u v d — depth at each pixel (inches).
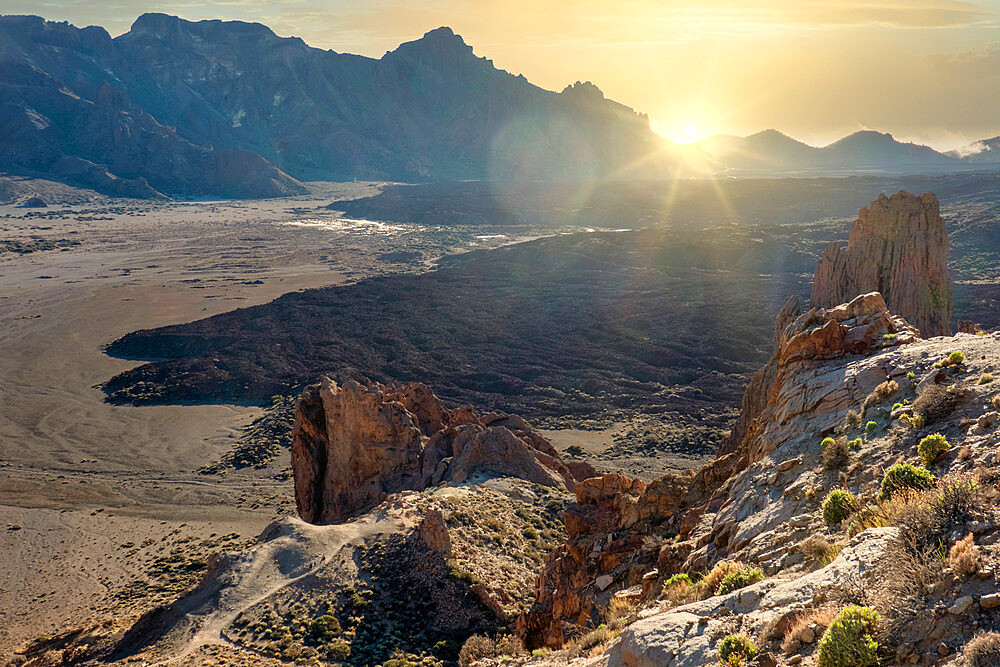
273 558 1675.7
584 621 1077.8
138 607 2389.3
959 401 795.4
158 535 3174.2
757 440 1133.7
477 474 2469.2
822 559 601.9
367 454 2628.0
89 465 4124.0
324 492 2696.9
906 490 636.1
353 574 1635.1
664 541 1137.4
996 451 637.9
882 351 1124.5
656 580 932.6
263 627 1429.6
